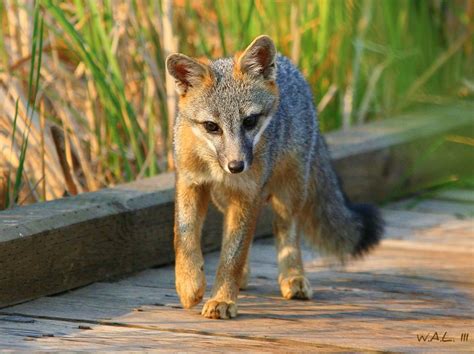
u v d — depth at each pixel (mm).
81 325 7633
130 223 9375
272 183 9000
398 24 15203
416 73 15734
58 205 9016
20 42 11477
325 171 9781
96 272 9016
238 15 13094
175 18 12789
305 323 7844
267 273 9703
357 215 9844
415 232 11570
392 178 13422
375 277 9594
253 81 8461
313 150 9625
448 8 16516
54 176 10500
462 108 14852
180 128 8430
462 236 11383
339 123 14391
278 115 8742
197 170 8242
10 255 8055
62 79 11703
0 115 10711
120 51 11781
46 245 8406
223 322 7828
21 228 8203
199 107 8297
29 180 10375
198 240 8273
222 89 8344
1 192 9750
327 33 13953
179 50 12430
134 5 11852
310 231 9875
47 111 11555
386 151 13266
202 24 13484
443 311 8312
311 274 9758
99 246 9023
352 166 12688
